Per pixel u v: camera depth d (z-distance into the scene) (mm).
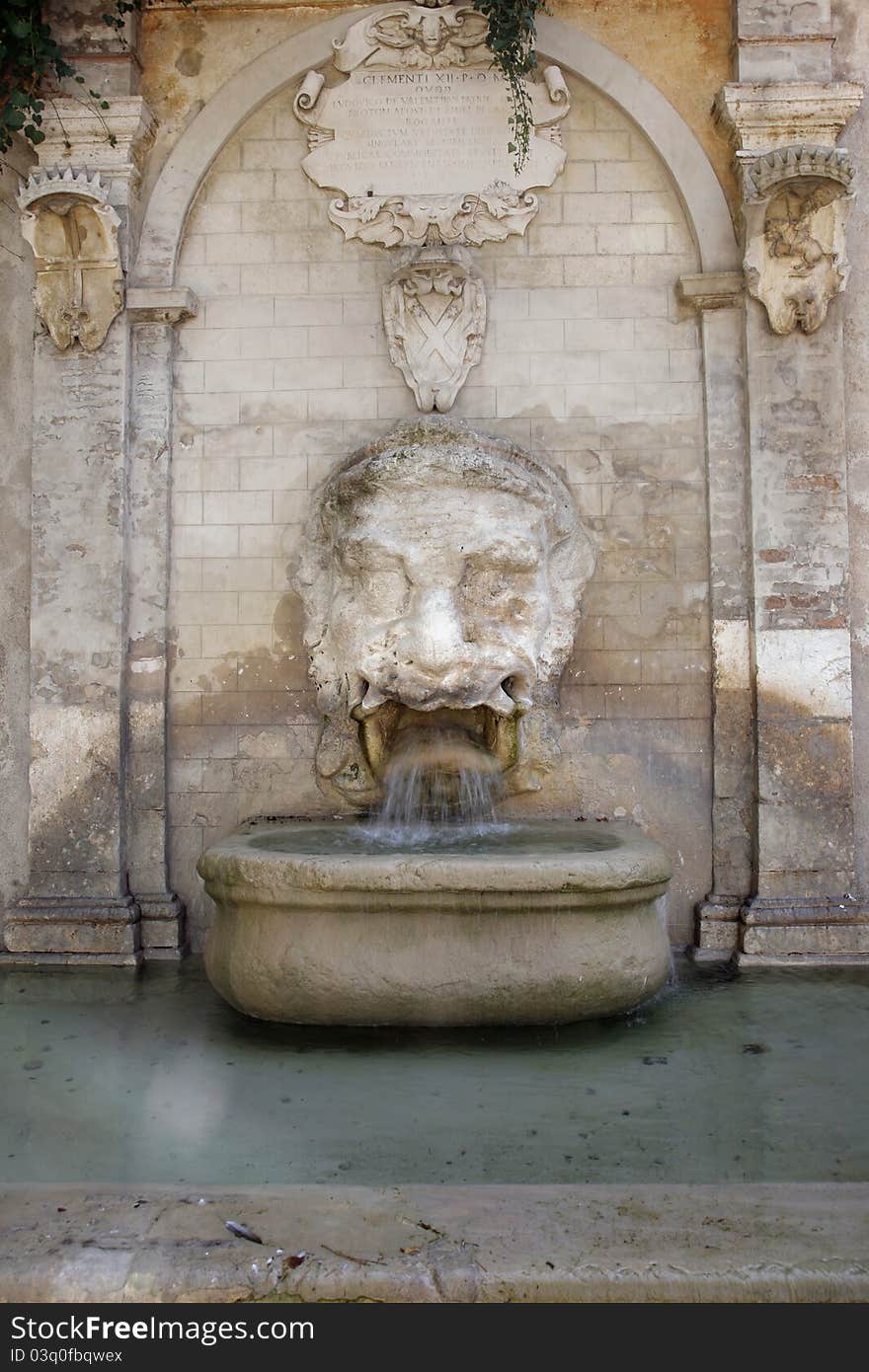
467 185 5699
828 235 5297
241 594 5641
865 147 5594
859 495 5516
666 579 5570
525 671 5156
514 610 5145
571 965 4090
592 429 5621
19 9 5453
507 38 5492
